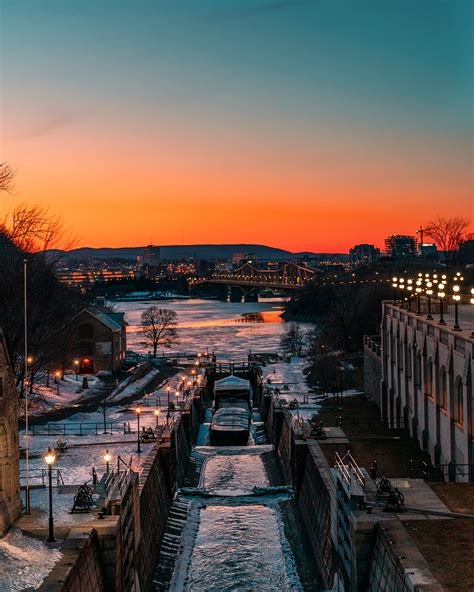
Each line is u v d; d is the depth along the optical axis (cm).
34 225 6656
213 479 5516
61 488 3256
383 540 2414
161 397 8788
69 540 2480
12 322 6366
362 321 12369
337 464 3284
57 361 8362
